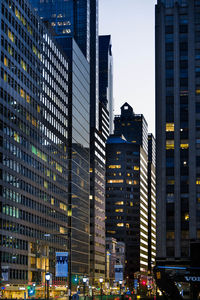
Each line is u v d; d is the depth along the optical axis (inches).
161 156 5792.3
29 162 6501.0
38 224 6702.8
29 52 6643.7
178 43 5964.6
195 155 5738.2
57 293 7180.1
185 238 5570.9
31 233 6417.3
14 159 5984.3
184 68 5925.2
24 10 6491.1
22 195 6190.9
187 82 5890.8
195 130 5782.5
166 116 5866.1
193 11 6008.9
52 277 7076.8
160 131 5866.1
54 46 7800.2
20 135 6225.4
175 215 5639.8
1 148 5615.2
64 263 2977.4
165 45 5989.2
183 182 5703.7
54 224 7416.3
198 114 5816.9
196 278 2650.1
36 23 6963.6
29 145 6520.7
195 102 5841.5
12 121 5974.4
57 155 7760.8
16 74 6151.6
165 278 2679.6
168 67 5949.8
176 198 5674.2
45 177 7121.1
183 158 5753.0
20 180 6156.5
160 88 5940.0
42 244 6776.6
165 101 5890.8
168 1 6063.0
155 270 2701.8
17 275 5831.7
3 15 5767.7
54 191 7504.9
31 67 6702.8
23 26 6437.0
